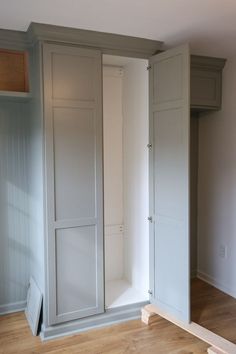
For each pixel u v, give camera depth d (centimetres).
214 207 365
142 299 311
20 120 301
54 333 269
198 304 325
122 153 355
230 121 338
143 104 312
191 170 385
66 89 262
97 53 271
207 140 371
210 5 214
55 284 267
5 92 268
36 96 268
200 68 333
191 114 379
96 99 273
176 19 237
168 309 283
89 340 265
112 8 217
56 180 263
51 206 262
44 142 257
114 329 282
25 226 309
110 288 337
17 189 304
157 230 293
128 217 348
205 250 381
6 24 245
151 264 303
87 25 246
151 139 295
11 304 308
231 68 334
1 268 303
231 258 344
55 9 218
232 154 337
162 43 288
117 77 347
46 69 254
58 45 257
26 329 279
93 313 284
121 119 352
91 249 280
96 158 277
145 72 307
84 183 274
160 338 269
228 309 314
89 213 277
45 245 262
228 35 271
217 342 248
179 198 266
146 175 312
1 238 301
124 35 268
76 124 268
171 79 269
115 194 354
